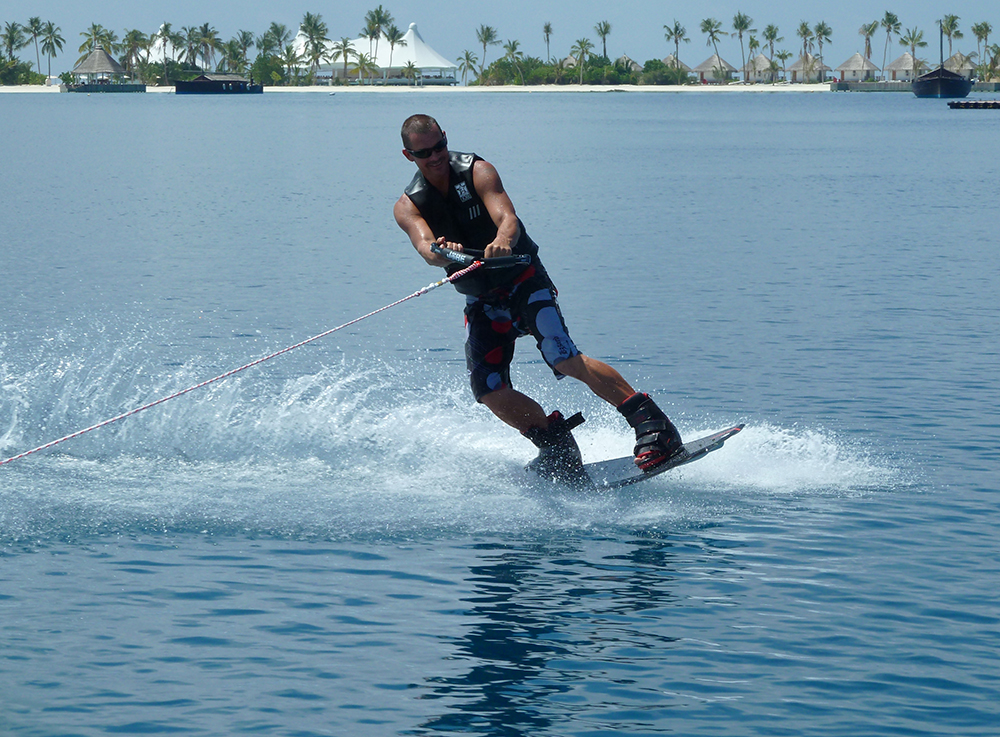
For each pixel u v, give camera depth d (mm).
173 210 37031
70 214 35531
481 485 10164
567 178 51812
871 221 33938
